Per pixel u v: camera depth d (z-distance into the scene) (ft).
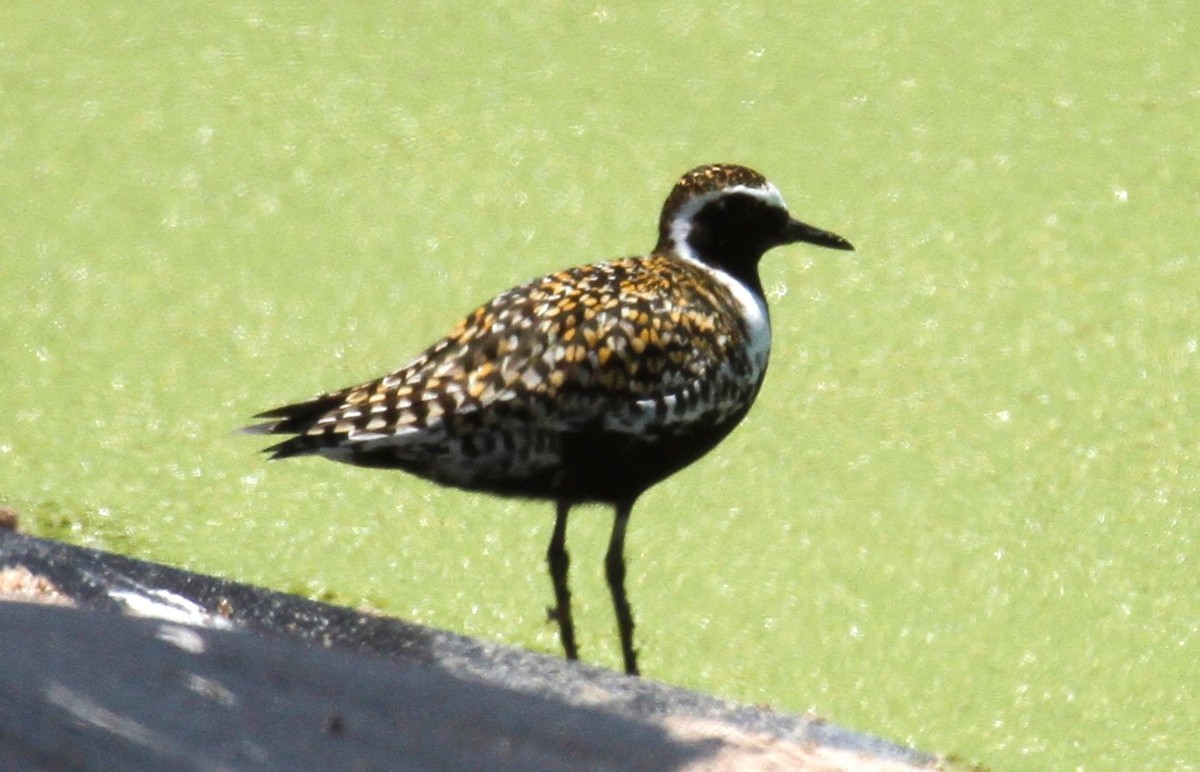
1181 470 37.63
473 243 45.19
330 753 22.04
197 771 21.25
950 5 54.65
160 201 46.91
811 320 42.55
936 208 46.29
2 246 45.03
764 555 35.42
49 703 21.95
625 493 29.91
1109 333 41.86
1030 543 35.65
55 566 28.68
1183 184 46.91
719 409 30.35
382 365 40.96
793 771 23.17
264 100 51.01
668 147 48.55
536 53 52.90
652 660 32.30
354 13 55.16
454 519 36.45
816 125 49.47
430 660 26.96
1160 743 30.53
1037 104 50.08
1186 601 34.09
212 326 42.32
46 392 39.99
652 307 29.37
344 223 46.11
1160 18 53.83
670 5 55.26
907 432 39.01
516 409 28.04
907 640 33.06
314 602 28.45
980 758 30.14
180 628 24.53
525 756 22.62
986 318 42.52
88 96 51.06
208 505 36.60
